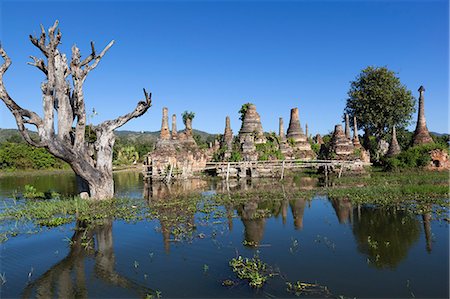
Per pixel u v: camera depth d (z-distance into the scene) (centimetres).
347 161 3844
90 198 2306
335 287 885
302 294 846
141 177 4859
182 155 4112
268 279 943
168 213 1870
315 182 3306
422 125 4422
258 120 4891
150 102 2273
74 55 2111
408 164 3678
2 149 6712
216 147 5688
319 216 1734
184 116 6369
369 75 5725
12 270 1070
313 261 1082
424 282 910
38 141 1978
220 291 873
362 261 1076
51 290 922
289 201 2194
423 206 1850
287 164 4091
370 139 6306
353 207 1923
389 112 5581
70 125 2219
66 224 1647
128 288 916
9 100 1817
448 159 3559
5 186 3684
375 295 838
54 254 1216
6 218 1798
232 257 1137
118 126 2370
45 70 2191
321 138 7450
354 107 5866
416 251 1161
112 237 1412
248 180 3759
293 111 5784
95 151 2494
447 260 1070
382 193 2288
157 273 1011
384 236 1345
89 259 1156
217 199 2316
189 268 1043
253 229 1500
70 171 6506
